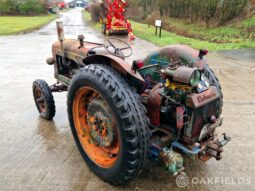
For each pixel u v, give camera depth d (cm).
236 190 262
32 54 912
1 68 723
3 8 3108
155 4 2280
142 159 239
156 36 1330
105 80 236
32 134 369
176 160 243
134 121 228
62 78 408
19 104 474
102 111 262
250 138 354
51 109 396
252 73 659
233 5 1365
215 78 314
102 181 273
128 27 1412
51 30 1709
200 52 301
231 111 434
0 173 288
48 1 4084
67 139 356
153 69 321
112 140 262
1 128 387
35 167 297
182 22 1744
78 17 3091
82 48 354
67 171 290
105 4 1425
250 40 1095
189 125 244
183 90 242
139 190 260
